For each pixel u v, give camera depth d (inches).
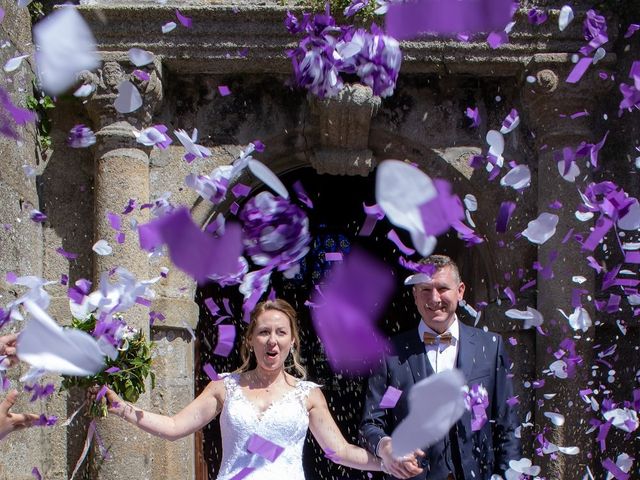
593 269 206.1
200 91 218.7
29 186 209.0
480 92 219.6
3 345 108.2
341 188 304.5
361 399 291.7
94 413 125.3
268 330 130.5
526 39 208.8
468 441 135.3
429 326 141.2
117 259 201.3
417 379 137.8
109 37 206.5
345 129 209.5
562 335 203.2
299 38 207.6
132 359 129.2
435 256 143.4
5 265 191.0
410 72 214.4
